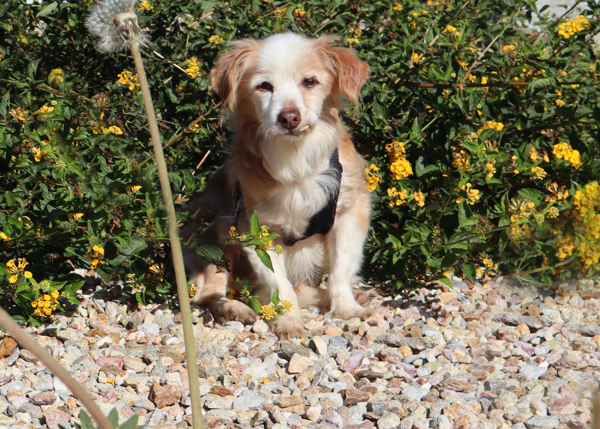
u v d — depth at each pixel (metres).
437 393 2.78
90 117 4.03
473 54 4.49
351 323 3.59
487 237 3.86
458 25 4.95
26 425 2.55
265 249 3.44
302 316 3.79
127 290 4.05
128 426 1.49
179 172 4.26
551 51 4.93
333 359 3.18
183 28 4.86
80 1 4.60
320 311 4.01
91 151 3.68
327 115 3.82
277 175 3.70
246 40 3.89
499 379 2.90
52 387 2.89
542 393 2.75
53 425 2.55
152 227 3.54
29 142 3.55
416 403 2.68
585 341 3.25
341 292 3.86
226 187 4.32
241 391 2.83
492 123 4.09
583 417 2.50
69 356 3.15
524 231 3.60
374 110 4.21
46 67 4.77
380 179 3.99
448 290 4.07
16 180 3.58
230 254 4.18
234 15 4.92
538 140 4.29
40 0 5.46
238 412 2.66
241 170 3.86
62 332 3.37
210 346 3.27
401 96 4.38
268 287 3.82
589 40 4.48
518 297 3.91
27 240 3.42
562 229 3.53
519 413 2.58
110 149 3.92
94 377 2.96
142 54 4.63
